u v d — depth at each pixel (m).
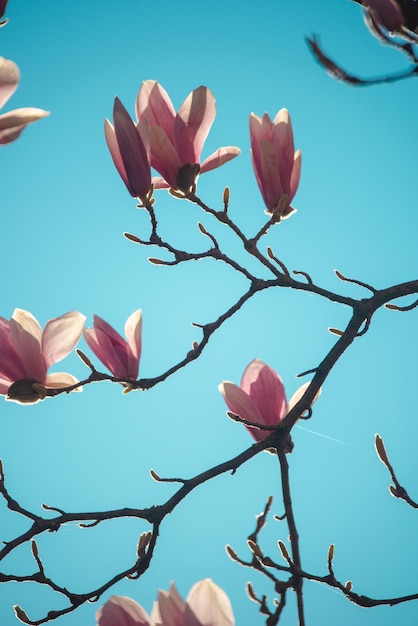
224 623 1.02
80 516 1.21
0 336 1.22
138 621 1.06
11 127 1.04
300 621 1.20
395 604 1.19
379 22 1.09
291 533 1.23
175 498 1.24
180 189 1.26
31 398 1.21
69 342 1.22
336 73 1.09
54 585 1.21
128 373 1.25
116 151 1.25
